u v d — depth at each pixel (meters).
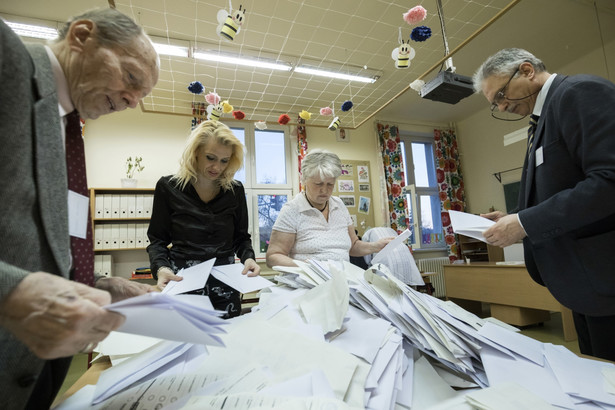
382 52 3.29
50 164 0.44
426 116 5.24
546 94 0.99
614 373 0.55
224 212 1.30
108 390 0.49
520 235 0.89
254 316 0.77
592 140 0.80
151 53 0.59
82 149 0.60
